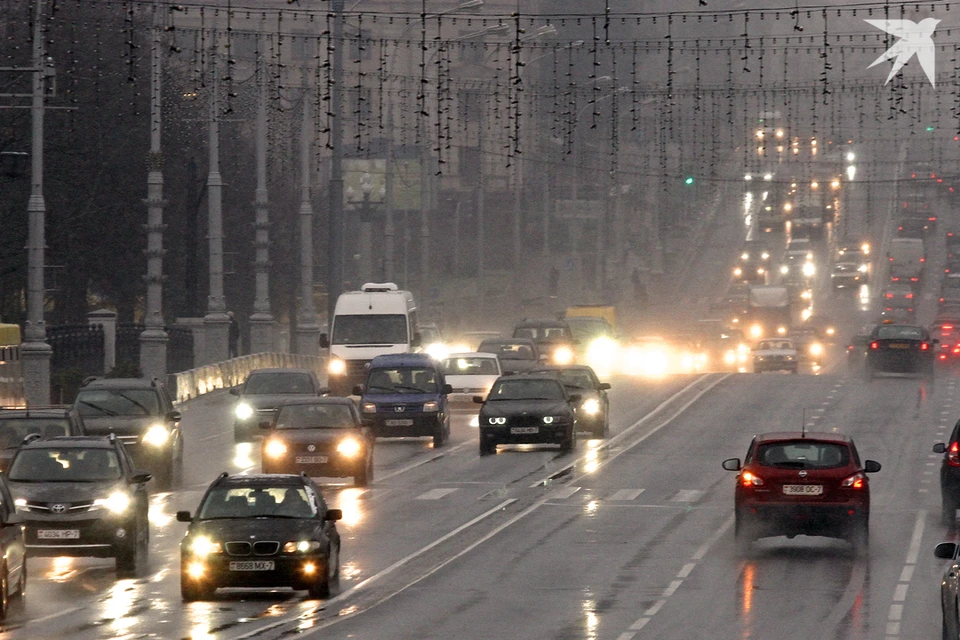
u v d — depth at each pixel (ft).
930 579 269.64
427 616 234.17
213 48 589.73
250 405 523.29
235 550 249.14
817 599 248.73
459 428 570.46
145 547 301.63
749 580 269.03
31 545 279.49
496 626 225.35
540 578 271.90
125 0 469.16
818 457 298.35
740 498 297.12
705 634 218.79
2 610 230.89
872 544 313.94
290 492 262.67
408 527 337.52
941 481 341.21
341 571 281.54
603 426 529.04
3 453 352.90
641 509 364.79
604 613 236.63
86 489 285.23
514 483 414.62
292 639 214.48
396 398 512.63
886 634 217.97
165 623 229.04
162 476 403.34
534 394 495.82
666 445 505.25
